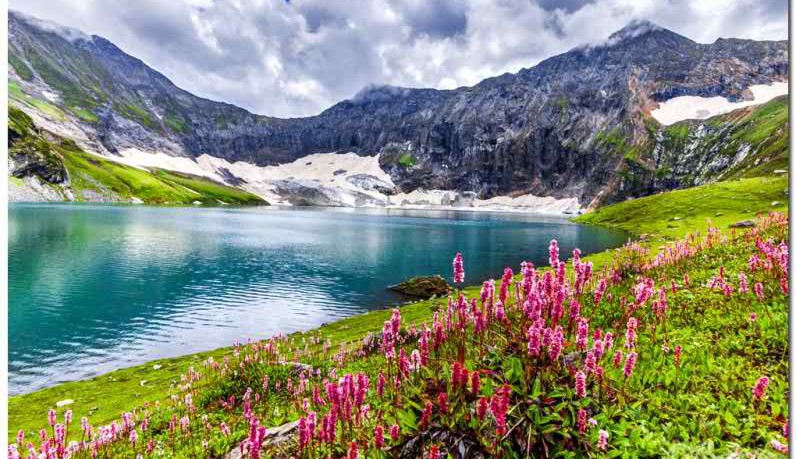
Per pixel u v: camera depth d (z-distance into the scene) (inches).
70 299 2316.7
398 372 309.3
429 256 4050.2
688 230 4183.1
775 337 393.7
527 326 311.9
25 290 2472.9
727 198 5615.2
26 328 1839.3
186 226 6402.6
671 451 252.8
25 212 7175.2
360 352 883.4
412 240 5467.5
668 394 314.2
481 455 239.8
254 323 1920.5
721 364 369.7
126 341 1681.8
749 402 301.7
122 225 5994.1
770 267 596.4
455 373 263.0
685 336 447.2
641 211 6850.4
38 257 3415.4
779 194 5078.7
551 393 262.4
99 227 5585.6
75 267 3122.5
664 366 370.3
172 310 2140.7
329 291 2586.1
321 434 301.1
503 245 4928.6
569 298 389.4
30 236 4488.2
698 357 386.0
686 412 290.8
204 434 514.3
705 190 6481.3
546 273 325.4
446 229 7327.8
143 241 4544.8
